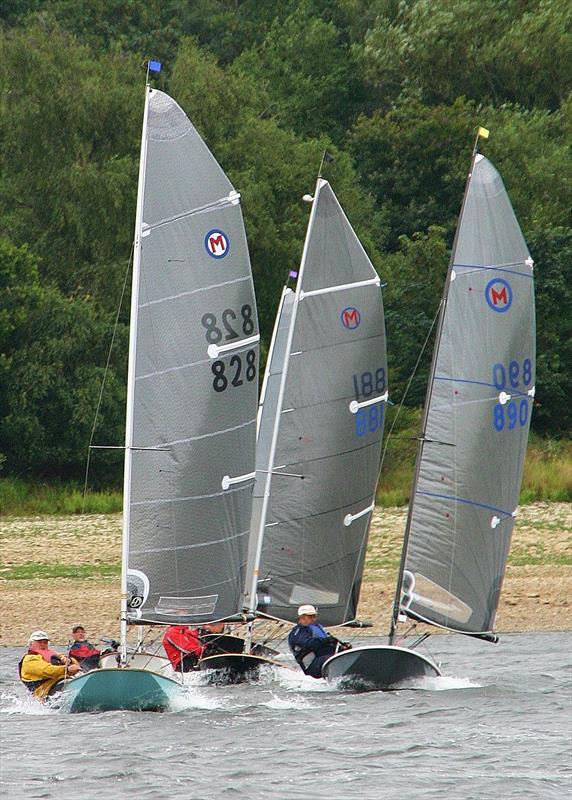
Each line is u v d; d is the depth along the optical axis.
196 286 74.75
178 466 74.31
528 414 81.12
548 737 70.81
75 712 75.69
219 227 75.44
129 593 73.44
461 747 68.50
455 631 79.69
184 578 74.69
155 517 73.75
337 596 86.81
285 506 85.06
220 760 65.81
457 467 78.81
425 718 74.69
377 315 87.31
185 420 74.50
